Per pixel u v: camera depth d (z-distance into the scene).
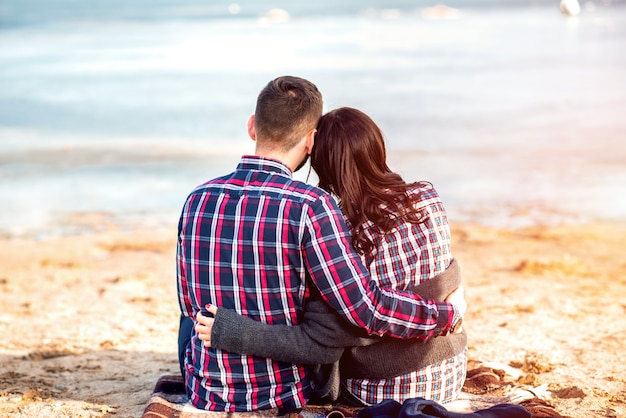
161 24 93.94
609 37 49.84
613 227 10.55
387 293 2.77
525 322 5.14
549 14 87.81
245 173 2.87
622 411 3.26
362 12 117.25
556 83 28.31
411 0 182.38
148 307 6.11
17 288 7.09
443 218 2.96
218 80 32.28
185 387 3.16
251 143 18.16
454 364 3.02
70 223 11.19
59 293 6.79
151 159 16.17
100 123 21.86
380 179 2.91
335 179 2.93
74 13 143.25
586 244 9.59
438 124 20.28
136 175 14.62
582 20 71.62
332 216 2.75
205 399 2.96
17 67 40.69
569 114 21.39
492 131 19.12
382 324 2.74
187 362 3.07
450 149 16.86
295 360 2.84
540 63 35.78
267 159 2.86
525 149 16.69
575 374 3.87
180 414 2.91
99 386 3.91
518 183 13.52
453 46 47.09
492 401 3.09
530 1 150.12
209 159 16.08
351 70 34.66
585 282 7.07
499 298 6.12
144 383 3.97
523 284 6.93
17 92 30.00
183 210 2.94
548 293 6.37
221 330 2.78
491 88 27.61
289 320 2.85
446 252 2.95
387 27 71.31
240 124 21.00
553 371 3.93
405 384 2.95
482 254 9.05
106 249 9.59
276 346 2.79
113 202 12.52
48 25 93.62
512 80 29.77
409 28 68.44
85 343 4.94
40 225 11.05
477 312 5.54
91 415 3.37
